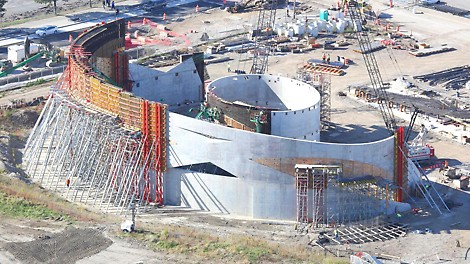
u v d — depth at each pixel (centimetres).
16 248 11569
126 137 14288
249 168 13825
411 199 14638
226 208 14100
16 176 14688
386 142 14150
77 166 14888
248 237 12662
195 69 18300
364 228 13500
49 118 15775
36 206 13138
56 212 13000
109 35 17350
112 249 11631
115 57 17525
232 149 13850
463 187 15175
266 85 16900
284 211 13838
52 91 16012
